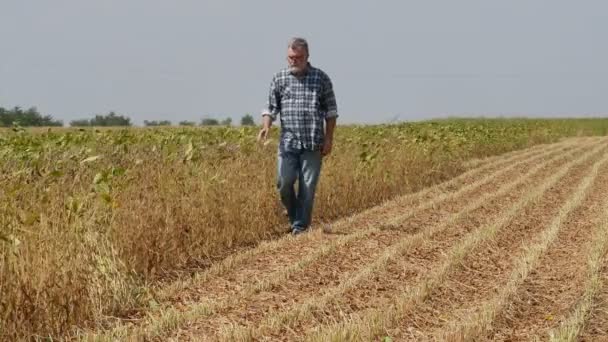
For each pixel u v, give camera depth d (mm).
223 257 12352
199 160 14750
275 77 14188
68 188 10969
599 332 8430
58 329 8273
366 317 8711
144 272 10641
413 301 9531
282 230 14750
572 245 13453
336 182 17359
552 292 10250
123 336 8062
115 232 10391
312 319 8805
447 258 12070
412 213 16719
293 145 14039
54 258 8602
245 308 9250
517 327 8797
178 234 11828
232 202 13422
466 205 18500
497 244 13398
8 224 8672
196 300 9703
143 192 12031
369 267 11203
